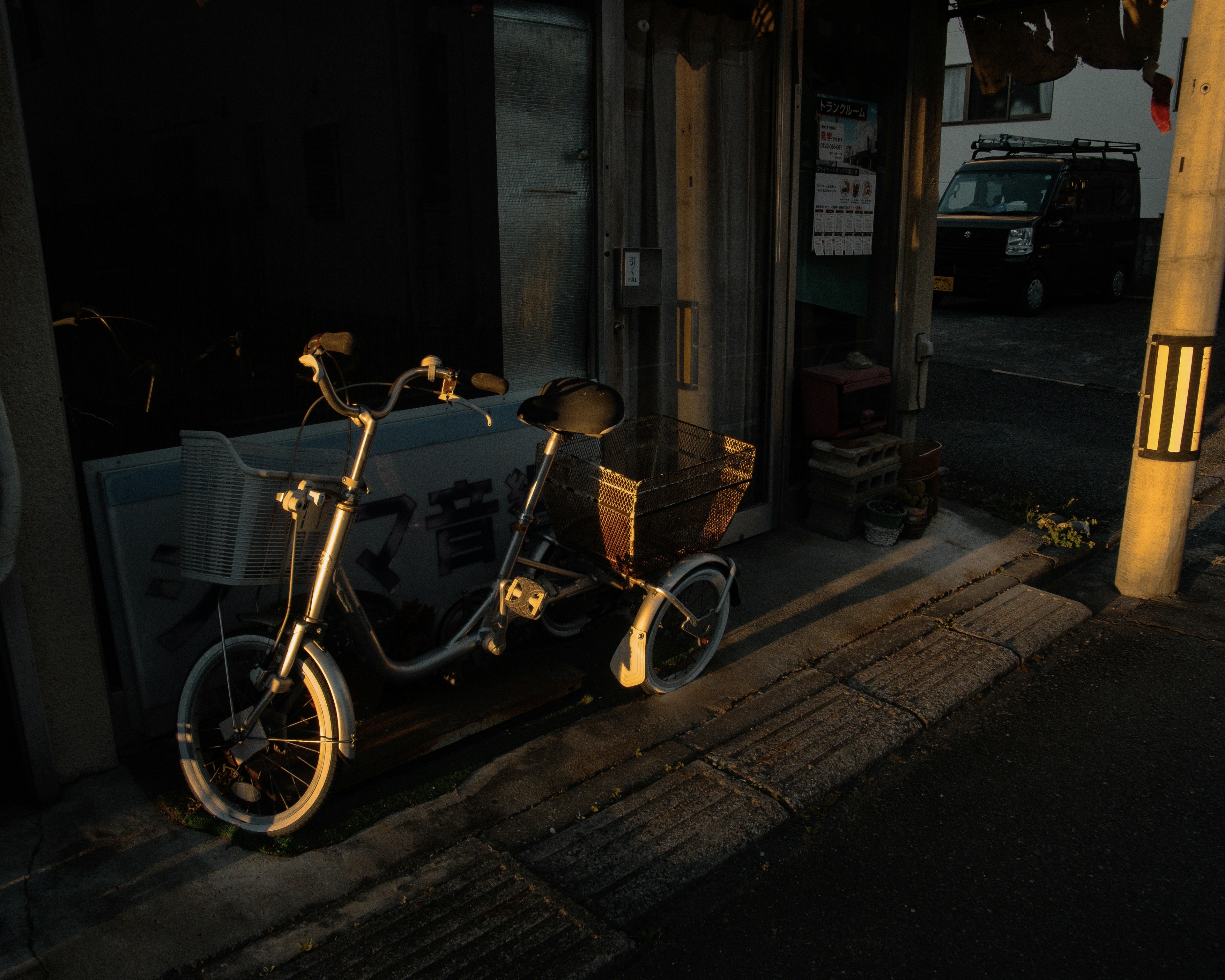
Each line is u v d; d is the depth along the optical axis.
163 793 2.85
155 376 2.91
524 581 3.17
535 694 3.36
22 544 2.62
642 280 4.15
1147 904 2.58
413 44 3.30
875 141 5.18
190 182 2.87
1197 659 3.98
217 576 2.49
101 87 2.65
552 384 3.23
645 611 3.35
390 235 3.39
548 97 3.74
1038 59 5.21
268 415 3.19
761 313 4.88
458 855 2.65
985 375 9.70
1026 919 2.52
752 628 4.09
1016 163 13.95
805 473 5.39
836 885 2.65
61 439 2.65
